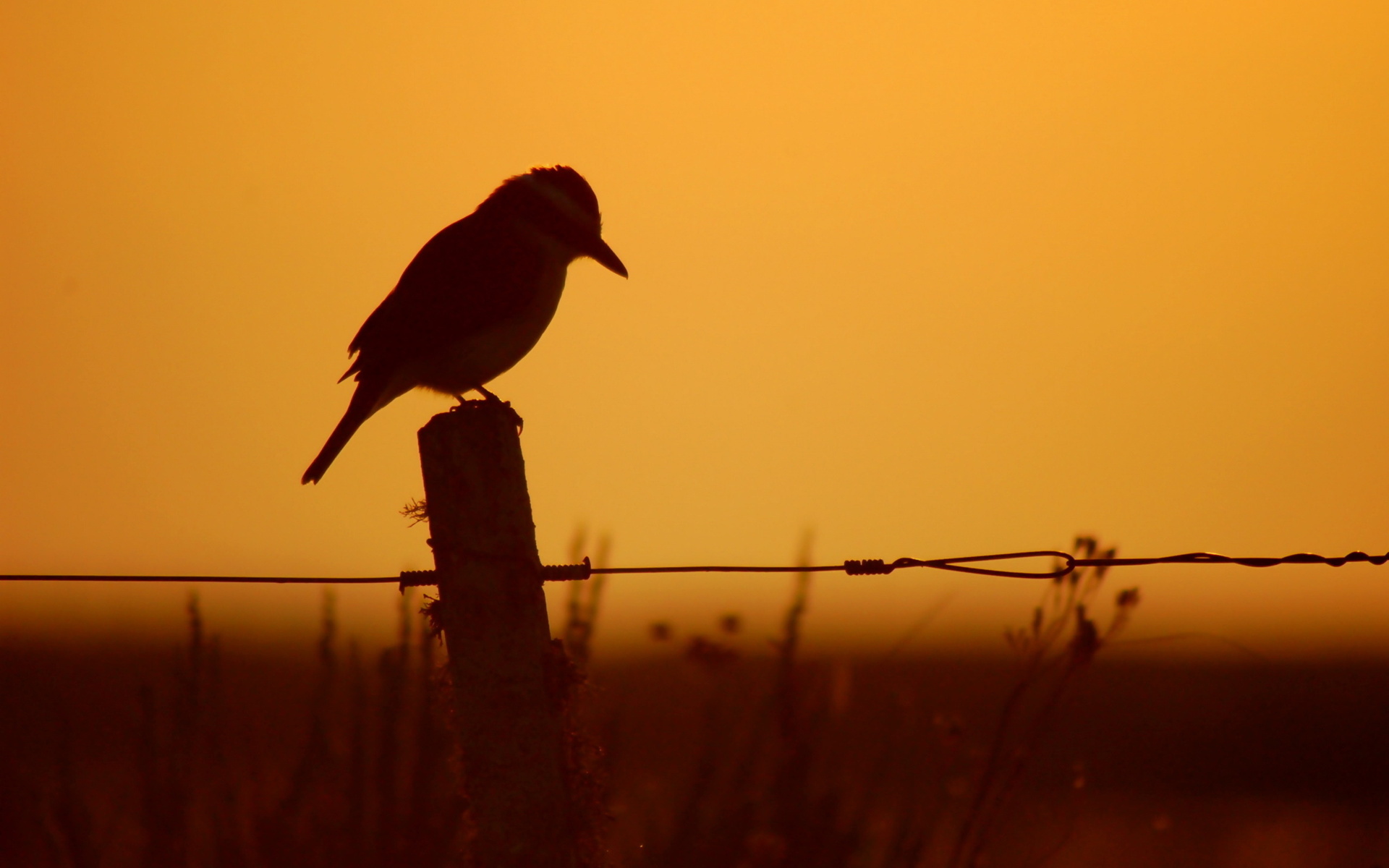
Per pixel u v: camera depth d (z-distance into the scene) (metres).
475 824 7.17
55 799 10.20
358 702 10.34
